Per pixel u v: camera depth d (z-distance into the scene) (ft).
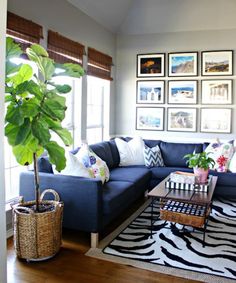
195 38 17.93
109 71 18.60
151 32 18.70
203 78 17.99
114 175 13.41
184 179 10.86
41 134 7.65
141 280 7.52
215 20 17.24
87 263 8.32
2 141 3.98
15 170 11.58
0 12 3.83
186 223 9.86
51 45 12.51
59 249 8.95
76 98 15.40
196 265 8.29
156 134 19.19
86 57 15.72
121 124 19.89
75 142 15.56
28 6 11.14
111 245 9.42
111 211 9.67
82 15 15.16
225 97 17.69
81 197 9.32
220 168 14.70
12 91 7.70
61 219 8.86
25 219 8.20
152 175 15.30
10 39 7.91
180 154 16.69
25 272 7.80
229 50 17.39
